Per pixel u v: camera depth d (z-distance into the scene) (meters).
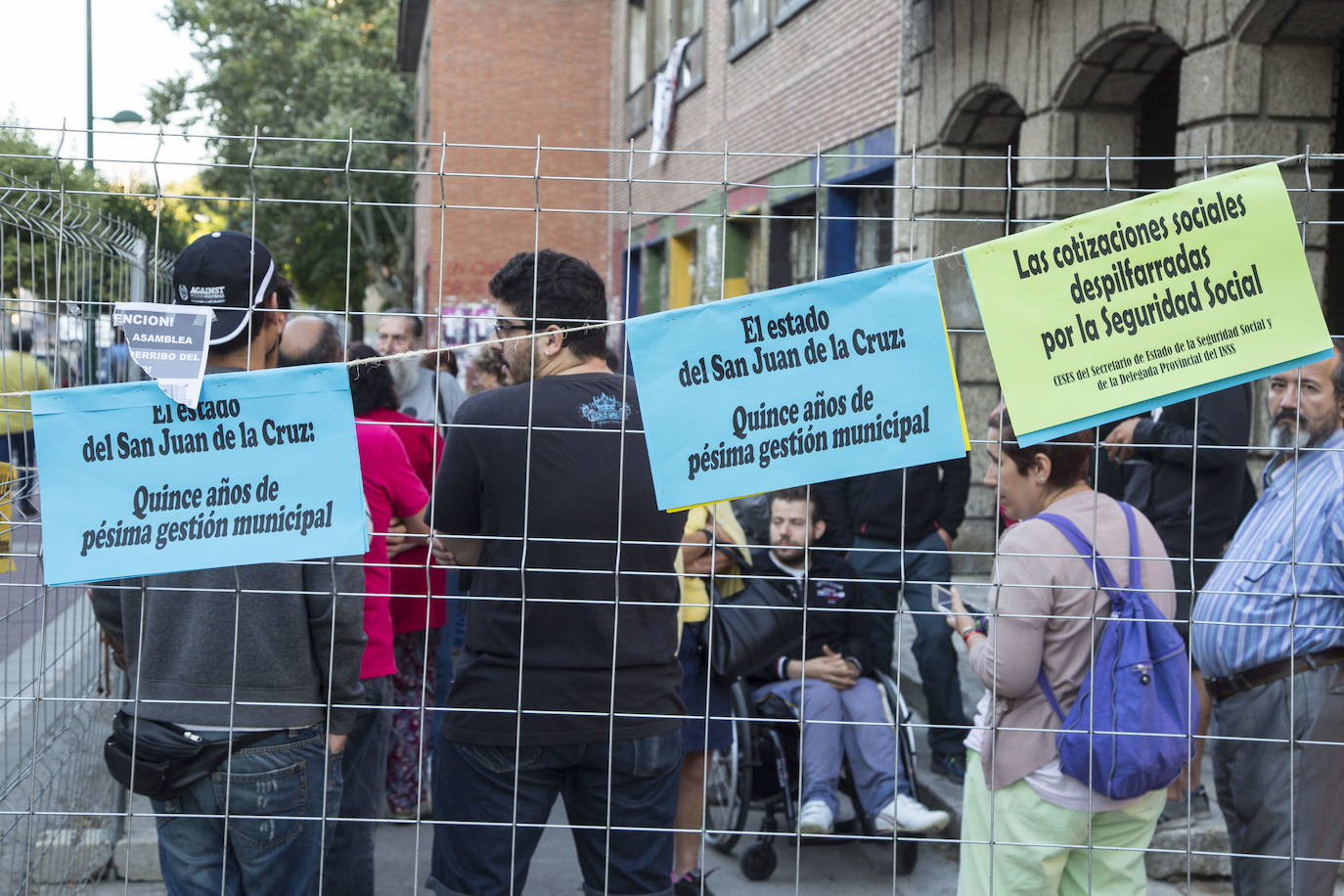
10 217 3.28
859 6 11.52
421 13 28.47
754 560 4.68
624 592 2.79
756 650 4.51
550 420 2.77
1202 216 2.46
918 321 2.47
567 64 24.58
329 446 2.44
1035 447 2.96
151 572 2.41
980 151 9.84
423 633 5.12
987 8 9.06
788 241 14.02
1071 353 2.46
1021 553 2.83
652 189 20.28
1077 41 7.86
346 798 3.78
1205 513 4.66
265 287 2.64
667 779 2.89
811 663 4.74
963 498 5.66
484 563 2.81
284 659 2.71
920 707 6.38
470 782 2.81
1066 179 8.28
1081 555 2.84
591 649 2.77
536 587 2.77
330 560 2.71
